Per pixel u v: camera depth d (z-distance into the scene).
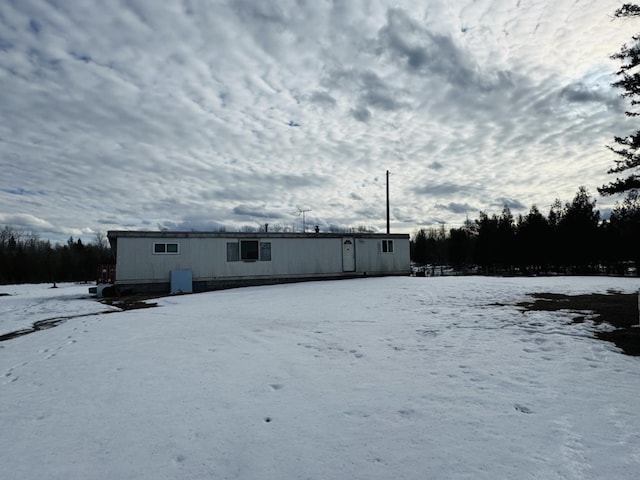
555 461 2.90
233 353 6.25
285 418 3.76
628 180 12.89
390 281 18.52
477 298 12.04
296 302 12.58
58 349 7.05
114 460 3.05
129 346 6.97
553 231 30.92
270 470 2.87
